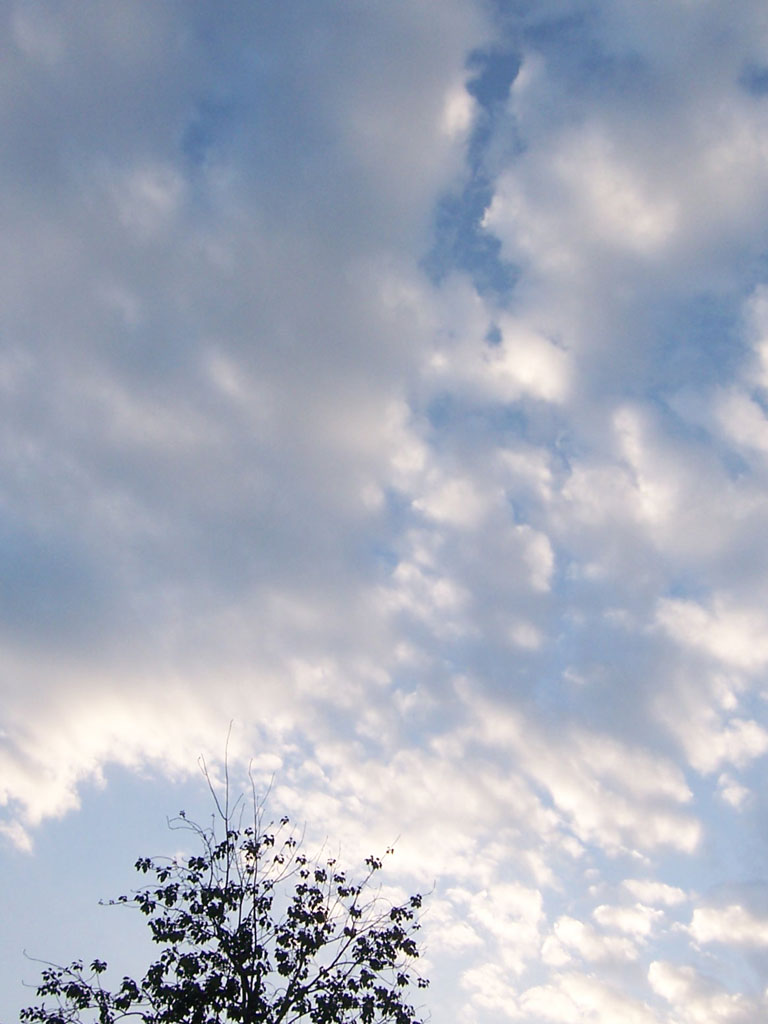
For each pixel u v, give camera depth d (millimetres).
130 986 25422
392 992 26594
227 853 28828
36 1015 24641
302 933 27234
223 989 25172
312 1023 25281
